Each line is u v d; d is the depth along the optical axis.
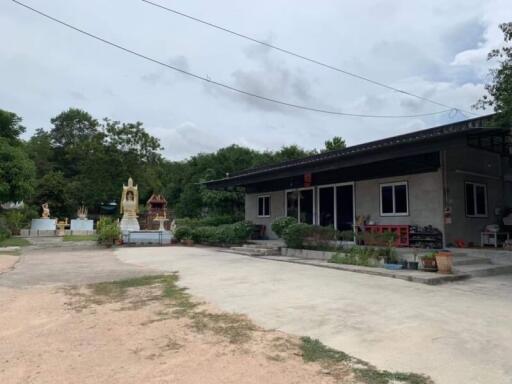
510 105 8.55
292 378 3.87
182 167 48.75
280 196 19.23
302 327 5.52
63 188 45.56
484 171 14.04
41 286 8.93
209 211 33.53
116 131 47.69
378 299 7.11
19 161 23.72
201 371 4.05
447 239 12.34
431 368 4.09
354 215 15.23
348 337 5.08
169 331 5.41
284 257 13.80
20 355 4.58
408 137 12.32
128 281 9.41
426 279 8.70
